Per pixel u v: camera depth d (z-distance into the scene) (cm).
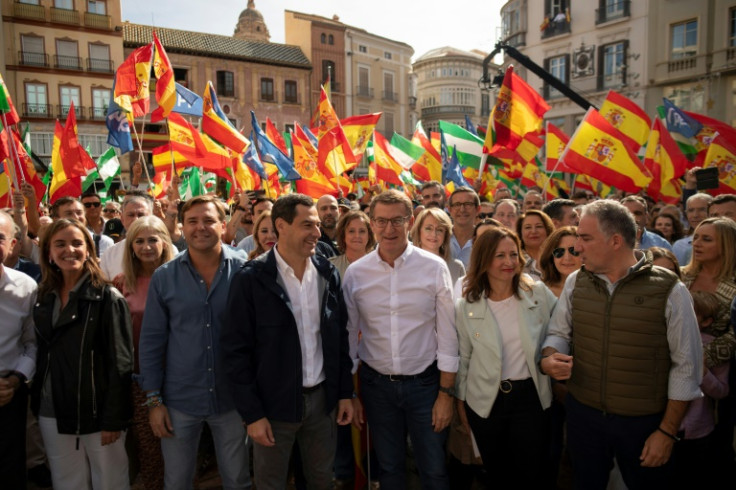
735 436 346
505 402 311
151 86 3194
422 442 324
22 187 580
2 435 307
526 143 948
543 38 2634
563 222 489
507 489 324
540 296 320
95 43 3123
